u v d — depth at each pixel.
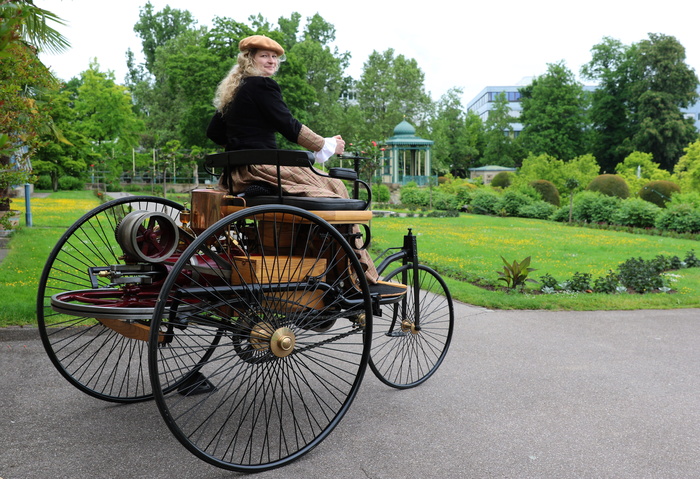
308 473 2.89
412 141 47.19
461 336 5.83
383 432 3.43
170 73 42.38
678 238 19.23
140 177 47.28
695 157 35.41
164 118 53.69
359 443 3.26
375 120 62.47
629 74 60.91
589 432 3.50
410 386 4.24
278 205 2.86
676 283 9.51
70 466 2.85
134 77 72.12
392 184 42.72
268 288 3.09
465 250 13.62
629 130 60.19
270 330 3.04
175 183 45.22
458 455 3.14
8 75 5.84
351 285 3.43
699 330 6.30
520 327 6.27
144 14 68.19
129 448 3.07
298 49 53.19
